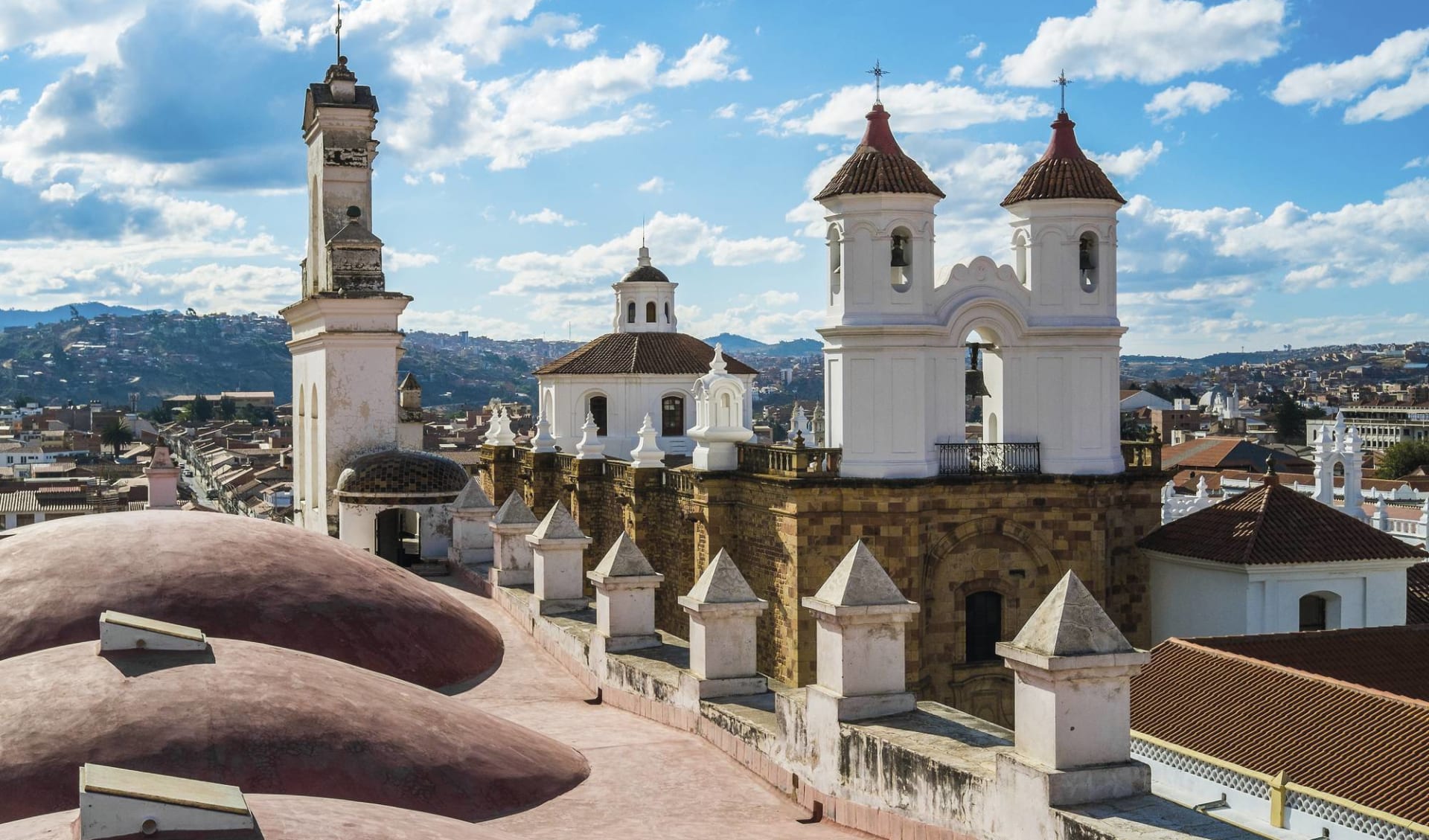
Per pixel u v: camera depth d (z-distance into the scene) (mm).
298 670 16516
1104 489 44875
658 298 69312
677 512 50844
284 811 11086
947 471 44562
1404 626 35281
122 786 10156
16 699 14938
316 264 49281
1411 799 22234
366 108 47906
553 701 22453
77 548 22141
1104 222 45688
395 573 26312
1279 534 41062
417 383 68562
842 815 15711
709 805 16531
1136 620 45438
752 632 19922
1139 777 12984
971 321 44906
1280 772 24219
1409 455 134875
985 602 45375
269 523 25703
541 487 62469
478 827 12773
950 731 15398
